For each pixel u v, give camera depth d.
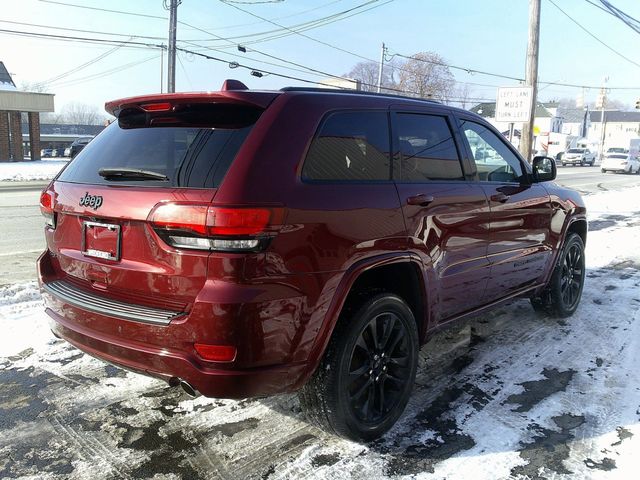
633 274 7.07
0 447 3.01
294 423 3.31
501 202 4.08
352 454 2.99
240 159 2.56
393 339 3.23
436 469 2.86
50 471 2.81
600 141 81.69
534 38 14.59
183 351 2.53
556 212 4.91
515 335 4.86
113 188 2.79
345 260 2.80
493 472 2.84
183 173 2.65
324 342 2.75
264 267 2.48
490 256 4.04
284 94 2.89
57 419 3.31
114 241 2.78
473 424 3.32
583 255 5.54
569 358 4.35
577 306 5.51
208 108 2.85
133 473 2.80
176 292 2.56
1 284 5.98
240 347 2.46
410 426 3.29
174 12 25.62
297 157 2.72
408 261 3.21
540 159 4.61
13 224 10.39
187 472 2.82
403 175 3.34
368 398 3.11
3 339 4.48
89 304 2.83
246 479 2.77
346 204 2.84
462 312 3.92
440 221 3.46
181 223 2.47
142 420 3.32
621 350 4.52
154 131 2.97
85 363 4.09
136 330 2.63
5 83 36.16
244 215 2.42
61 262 3.20
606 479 2.79
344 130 3.04
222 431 3.21
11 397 3.57
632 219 12.34
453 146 3.83
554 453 3.01
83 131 89.25
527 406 3.55
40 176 24.77
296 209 2.60
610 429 3.27
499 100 14.87
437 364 4.22
